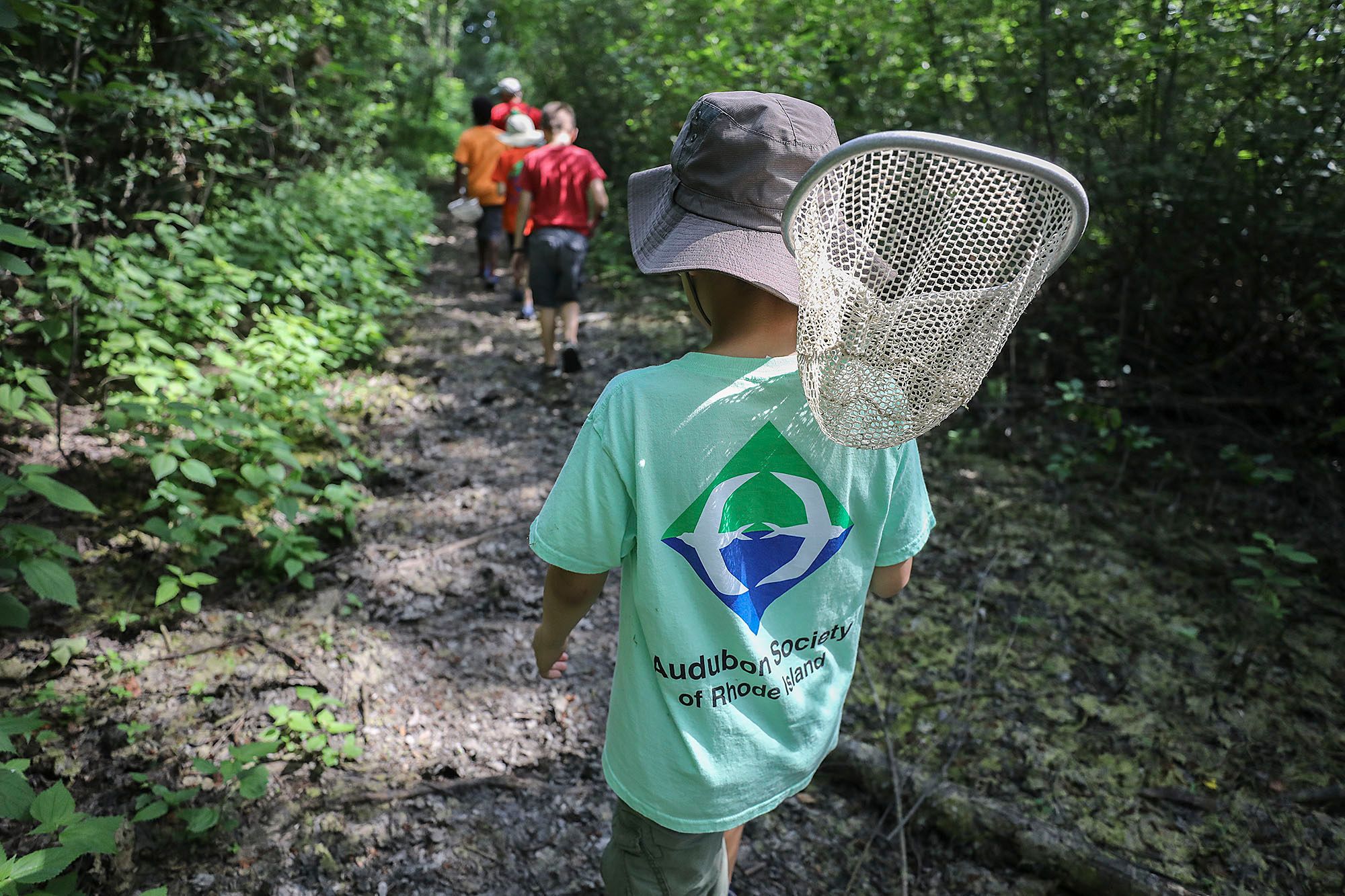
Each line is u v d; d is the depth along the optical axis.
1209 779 2.38
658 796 1.21
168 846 1.96
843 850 2.16
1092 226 4.59
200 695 2.43
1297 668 2.85
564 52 10.73
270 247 5.27
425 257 8.40
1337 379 3.78
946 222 0.93
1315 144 3.77
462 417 4.66
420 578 3.13
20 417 2.85
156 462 2.82
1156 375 4.55
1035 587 3.23
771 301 1.12
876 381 0.99
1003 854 2.15
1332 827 2.24
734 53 6.50
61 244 4.15
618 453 1.12
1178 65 4.15
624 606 1.23
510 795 2.23
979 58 4.83
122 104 3.82
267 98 6.85
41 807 1.62
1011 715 2.60
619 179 9.84
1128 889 2.02
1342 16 3.70
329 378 4.84
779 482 1.15
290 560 2.88
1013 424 4.48
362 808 2.14
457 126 18.83
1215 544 3.54
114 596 2.76
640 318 6.67
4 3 2.13
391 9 8.38
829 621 1.26
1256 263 4.15
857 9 5.75
